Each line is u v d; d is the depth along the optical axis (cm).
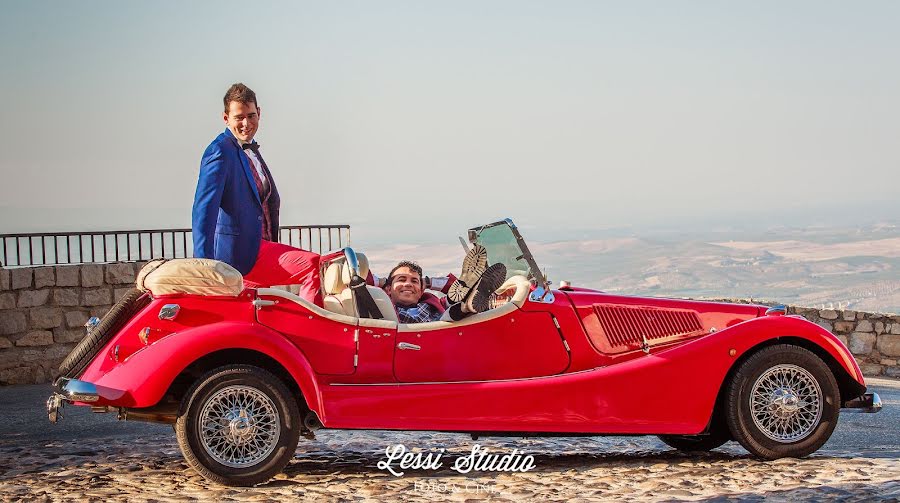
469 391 570
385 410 560
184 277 551
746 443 593
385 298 616
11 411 1021
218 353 561
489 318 591
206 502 502
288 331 568
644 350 609
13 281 1355
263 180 661
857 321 1620
